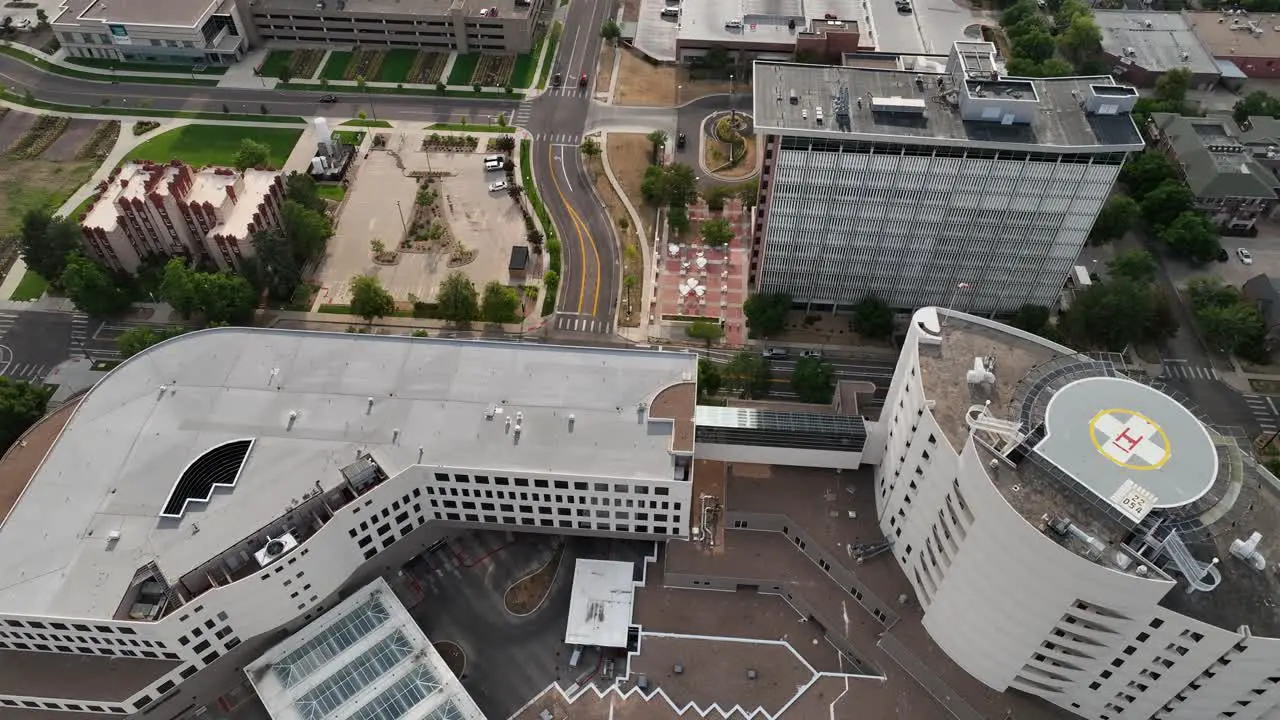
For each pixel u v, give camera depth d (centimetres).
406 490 14288
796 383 17738
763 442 15388
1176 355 19388
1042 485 11094
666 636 14275
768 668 13950
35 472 13888
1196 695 11331
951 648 13275
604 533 15325
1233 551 10750
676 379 15462
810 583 14675
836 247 18888
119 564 12888
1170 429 11469
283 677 13288
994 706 12988
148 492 13725
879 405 16838
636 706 13462
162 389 15088
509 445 14462
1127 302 18562
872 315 19250
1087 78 17875
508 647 14588
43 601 12475
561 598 15175
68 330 19600
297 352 15750
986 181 17338
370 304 19250
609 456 14350
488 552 15712
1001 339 13388
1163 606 10438
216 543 13138
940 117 17125
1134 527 10688
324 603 14212
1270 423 18138
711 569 14800
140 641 12625
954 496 11962
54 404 18100
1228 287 19688
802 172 17450
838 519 15062
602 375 15512
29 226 19525
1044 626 11506
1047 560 10650
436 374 15488
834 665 14238
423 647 13650
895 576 14312
